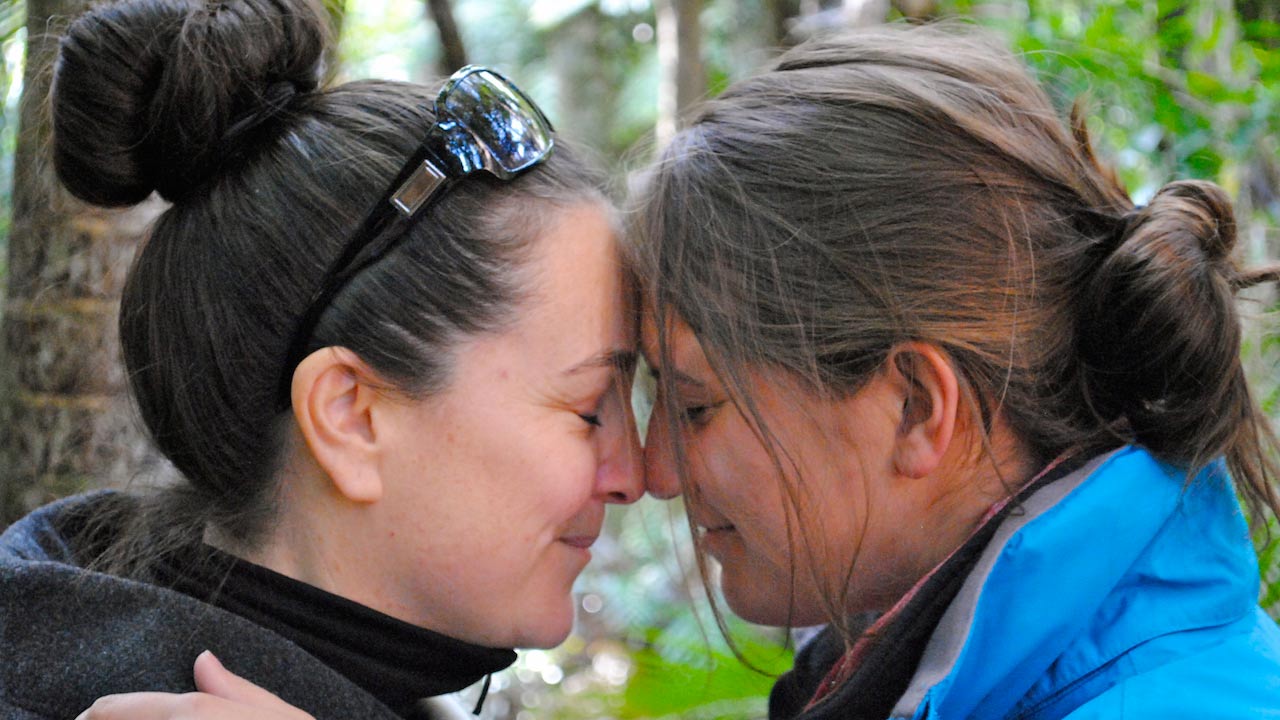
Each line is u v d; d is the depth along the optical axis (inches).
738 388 53.9
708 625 122.6
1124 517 50.7
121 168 52.6
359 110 54.2
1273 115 94.9
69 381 72.3
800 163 54.7
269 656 50.4
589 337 54.2
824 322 53.5
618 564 185.3
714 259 54.6
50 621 50.1
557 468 53.5
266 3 53.8
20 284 73.5
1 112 83.3
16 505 72.7
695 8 131.2
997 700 51.7
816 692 61.6
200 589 54.2
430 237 52.1
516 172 53.4
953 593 52.9
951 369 53.2
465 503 52.9
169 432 54.6
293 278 51.9
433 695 55.7
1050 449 55.4
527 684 162.7
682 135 58.9
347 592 53.9
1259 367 74.2
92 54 51.2
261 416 53.1
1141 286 52.0
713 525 60.6
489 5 259.8
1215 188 55.5
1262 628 54.0
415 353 51.7
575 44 254.2
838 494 55.7
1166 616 51.3
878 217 53.5
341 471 52.3
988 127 54.8
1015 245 53.8
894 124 54.8
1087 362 54.9
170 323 53.7
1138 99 98.1
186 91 51.5
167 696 46.5
